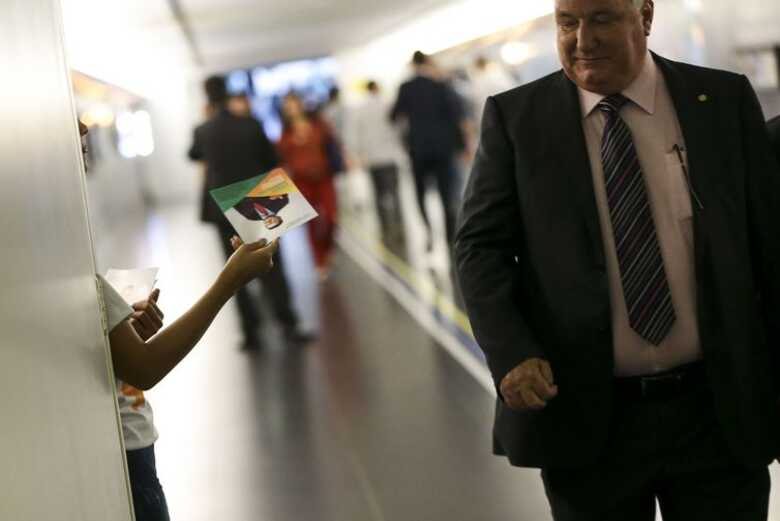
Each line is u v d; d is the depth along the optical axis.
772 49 6.59
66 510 1.54
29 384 1.43
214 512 4.22
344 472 4.56
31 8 1.73
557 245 2.20
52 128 1.80
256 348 7.36
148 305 2.29
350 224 15.80
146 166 26.42
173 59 21.36
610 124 2.20
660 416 2.21
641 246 2.17
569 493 2.31
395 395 5.73
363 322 7.91
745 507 2.26
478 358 6.42
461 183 13.97
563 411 2.23
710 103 2.21
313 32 20.45
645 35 2.21
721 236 2.16
